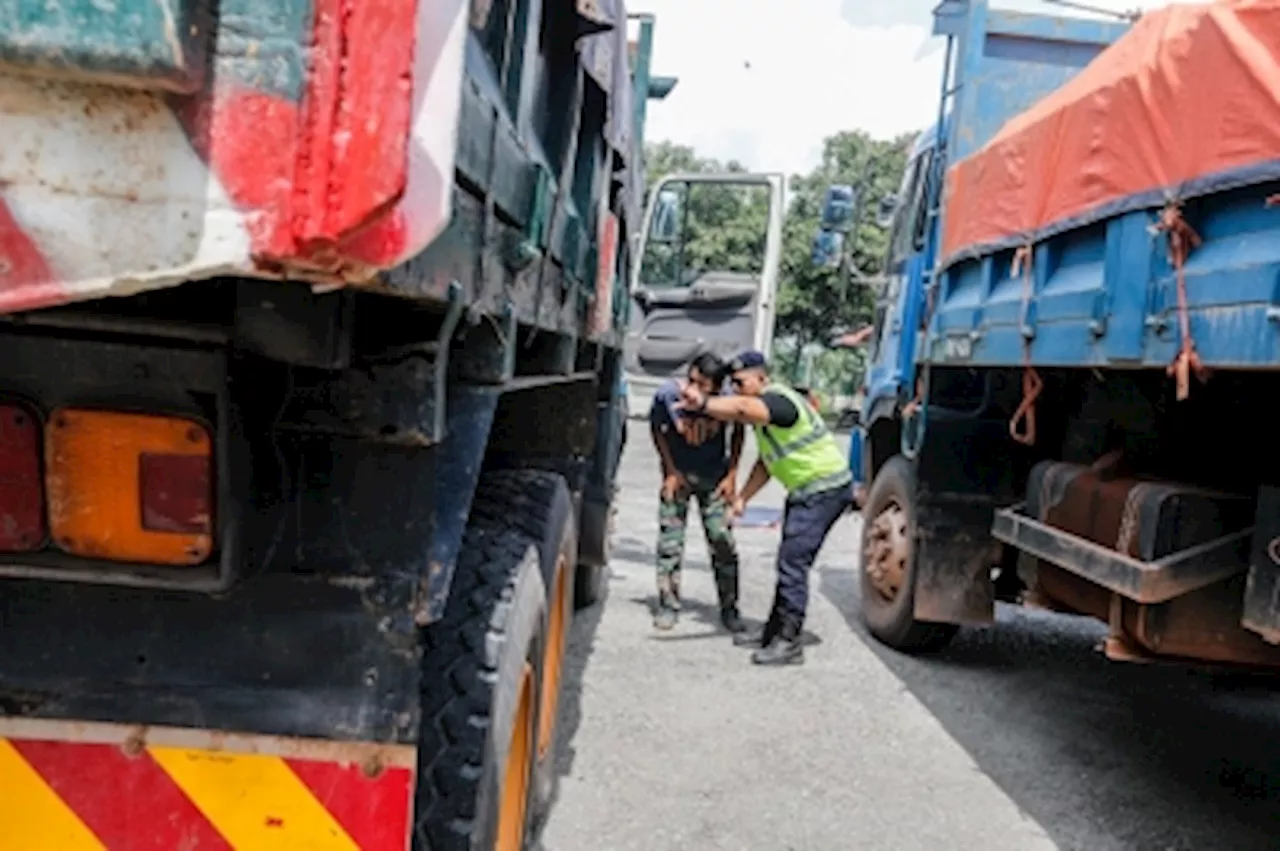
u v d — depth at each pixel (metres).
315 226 1.00
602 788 3.77
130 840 1.62
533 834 3.34
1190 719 4.99
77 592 1.61
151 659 1.62
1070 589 4.16
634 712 4.56
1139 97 3.14
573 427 3.97
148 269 1.01
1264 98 2.55
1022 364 4.04
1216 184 2.71
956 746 4.44
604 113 3.13
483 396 1.87
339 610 1.63
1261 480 3.30
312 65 0.99
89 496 1.45
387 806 1.63
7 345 1.42
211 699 1.62
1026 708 4.98
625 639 5.67
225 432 1.46
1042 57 5.15
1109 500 3.66
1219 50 2.75
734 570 5.88
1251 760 4.48
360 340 1.58
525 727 2.58
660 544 5.89
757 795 3.83
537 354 2.99
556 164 2.60
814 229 24.23
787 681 5.13
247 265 1.01
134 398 1.45
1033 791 4.02
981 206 4.57
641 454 14.73
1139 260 3.11
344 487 1.63
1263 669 3.46
